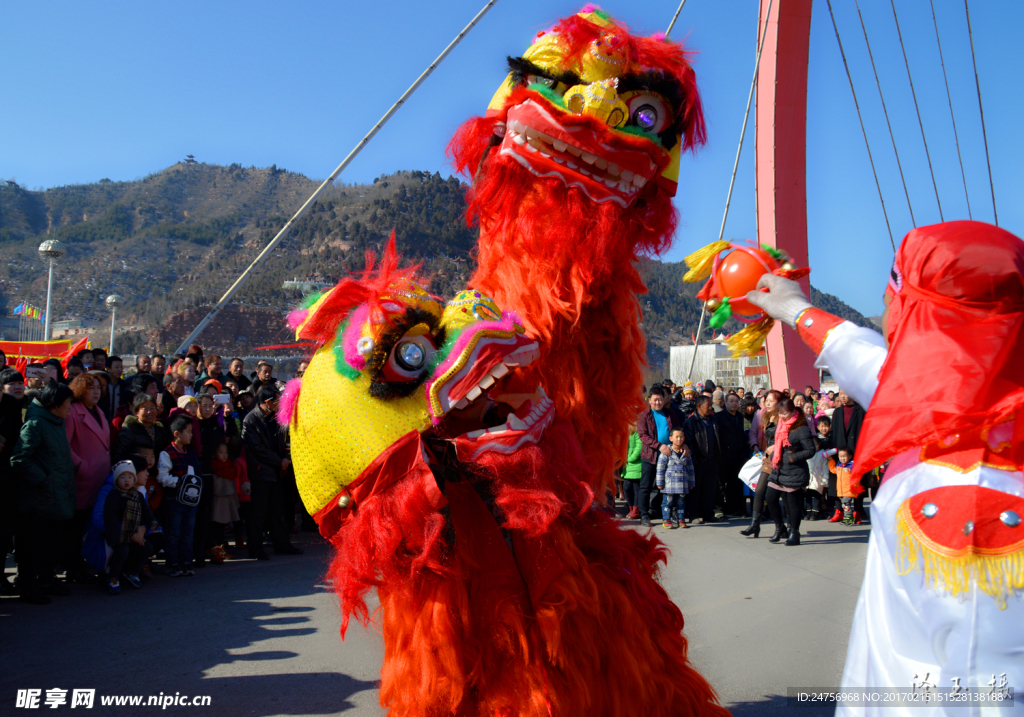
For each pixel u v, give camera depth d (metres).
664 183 2.55
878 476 9.22
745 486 10.44
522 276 2.38
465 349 2.03
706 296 2.03
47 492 5.39
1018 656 1.22
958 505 1.29
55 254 21.22
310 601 5.59
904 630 1.33
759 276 1.89
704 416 9.81
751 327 1.98
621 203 2.40
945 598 1.27
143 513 6.03
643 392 2.64
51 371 7.18
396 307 2.08
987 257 1.32
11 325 115.50
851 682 1.42
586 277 2.34
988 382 1.29
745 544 7.94
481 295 2.24
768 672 3.95
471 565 2.11
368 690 3.81
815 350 1.70
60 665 4.19
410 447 2.05
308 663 4.22
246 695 3.75
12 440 5.56
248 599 5.65
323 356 2.19
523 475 2.13
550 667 2.05
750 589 5.84
